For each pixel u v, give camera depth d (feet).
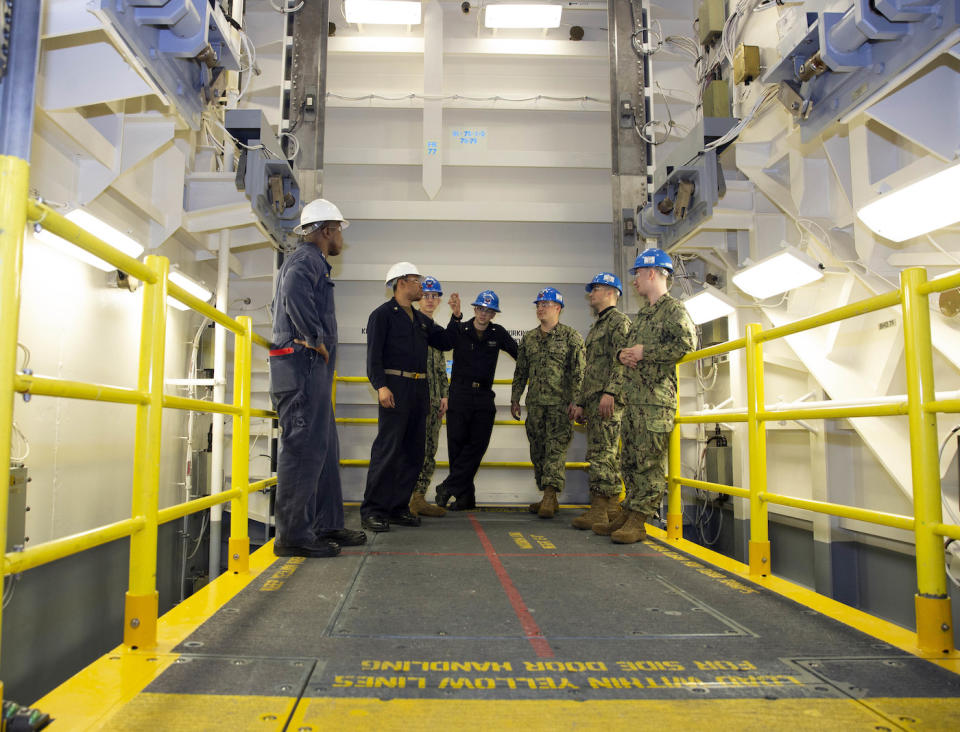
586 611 7.85
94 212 11.78
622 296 17.44
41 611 10.76
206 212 14.73
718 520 18.21
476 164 18.58
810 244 14.60
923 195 9.02
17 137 8.02
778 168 14.98
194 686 5.37
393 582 9.21
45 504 10.79
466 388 16.75
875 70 8.99
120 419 13.38
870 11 8.24
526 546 12.11
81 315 11.96
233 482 9.86
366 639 6.68
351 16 17.61
